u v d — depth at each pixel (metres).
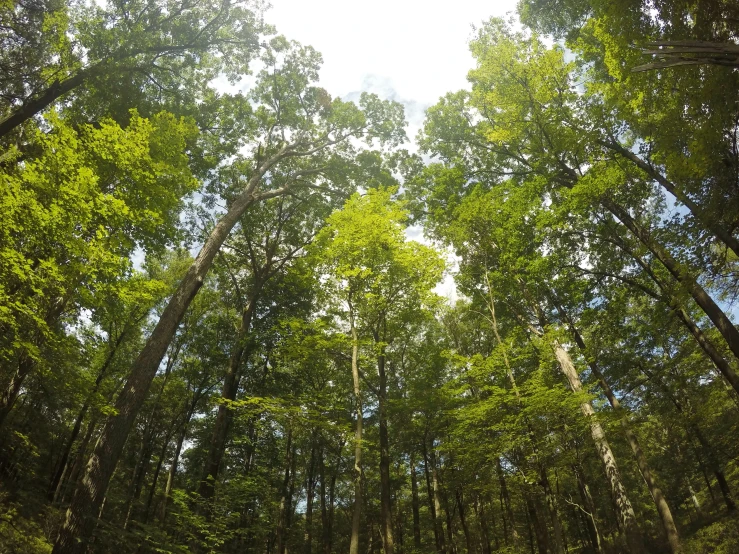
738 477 19.62
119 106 14.09
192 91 17.62
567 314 18.14
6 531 9.98
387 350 17.28
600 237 13.91
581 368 13.34
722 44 5.13
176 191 11.99
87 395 9.45
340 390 17.05
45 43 12.79
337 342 12.12
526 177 17.55
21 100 12.73
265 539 23.86
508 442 10.73
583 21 14.14
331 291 13.86
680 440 20.28
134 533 9.52
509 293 16.80
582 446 12.37
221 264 22.94
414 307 14.71
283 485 19.86
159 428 24.97
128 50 13.50
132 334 19.67
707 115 7.39
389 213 13.99
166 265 22.28
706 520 18.41
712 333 16.34
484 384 12.11
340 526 26.95
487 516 22.95
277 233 23.17
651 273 12.80
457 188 18.53
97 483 8.51
